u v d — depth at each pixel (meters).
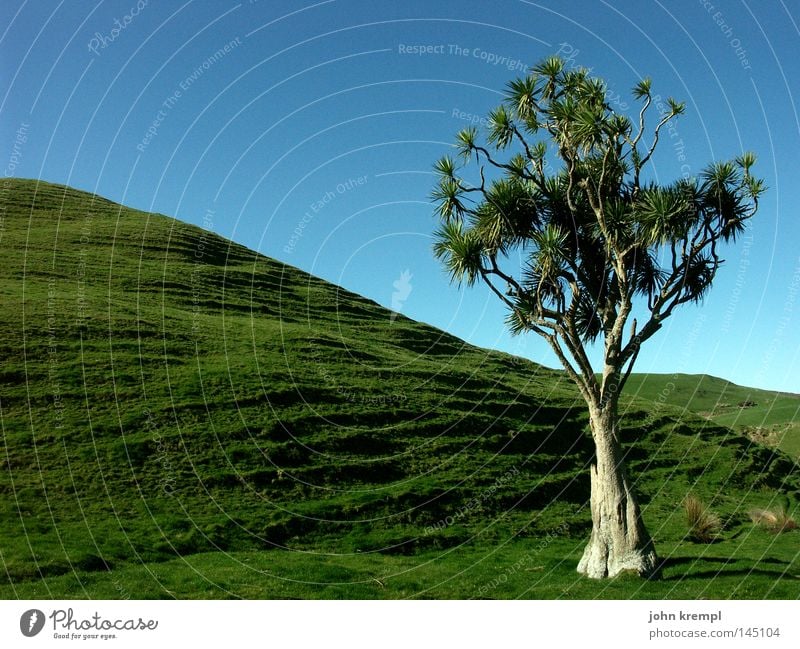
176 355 45.72
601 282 21.19
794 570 21.56
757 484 46.91
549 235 19.69
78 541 22.75
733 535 31.27
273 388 42.94
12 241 65.88
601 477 20.45
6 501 26.17
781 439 66.88
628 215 19.67
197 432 35.62
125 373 40.69
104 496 28.19
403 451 39.66
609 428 20.44
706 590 18.48
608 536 20.16
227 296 67.44
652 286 21.66
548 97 21.03
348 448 38.19
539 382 64.50
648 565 19.73
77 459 30.94
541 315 20.67
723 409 98.88
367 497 32.91
